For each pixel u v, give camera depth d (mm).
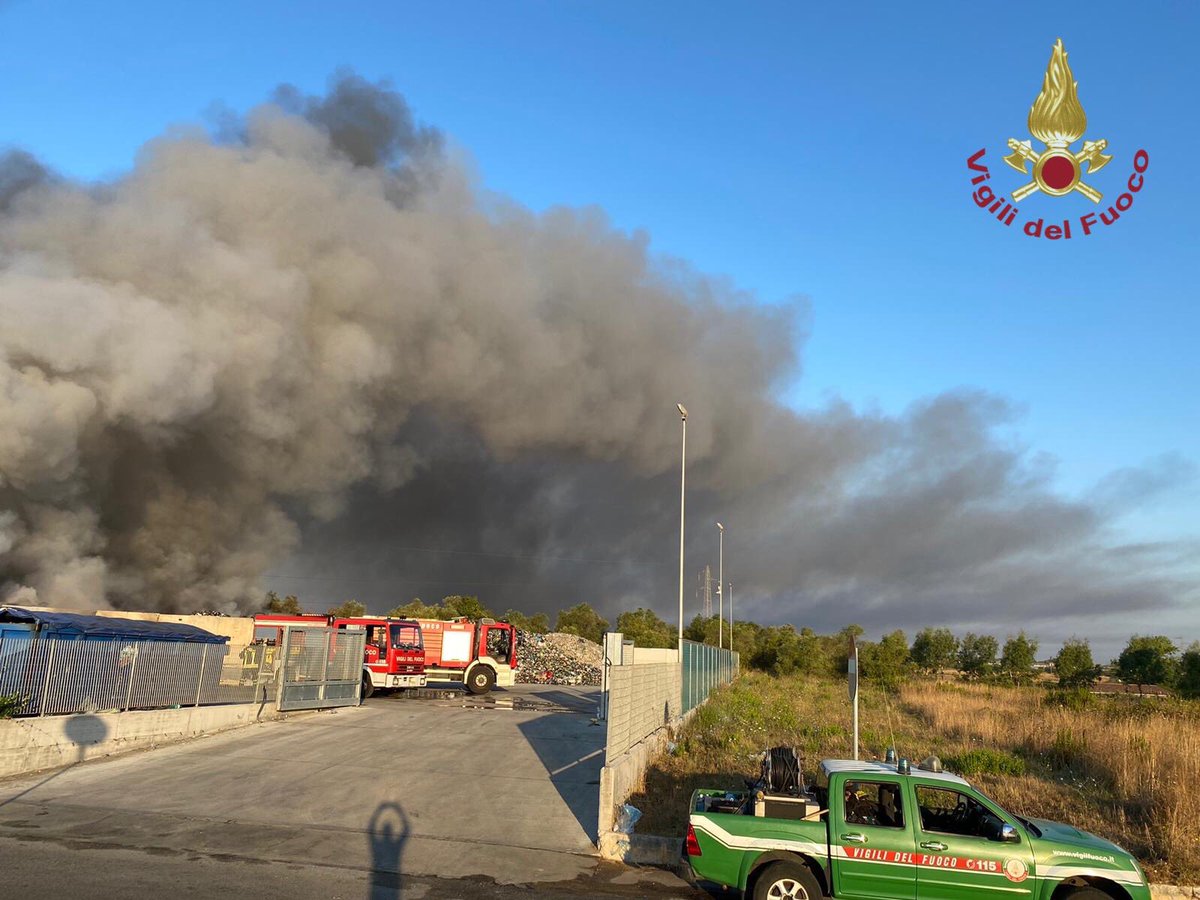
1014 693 37094
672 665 20000
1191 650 47531
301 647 21312
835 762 8273
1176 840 10078
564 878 9031
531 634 56625
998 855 7273
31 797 11586
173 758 14648
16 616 16453
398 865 9203
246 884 8109
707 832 7758
